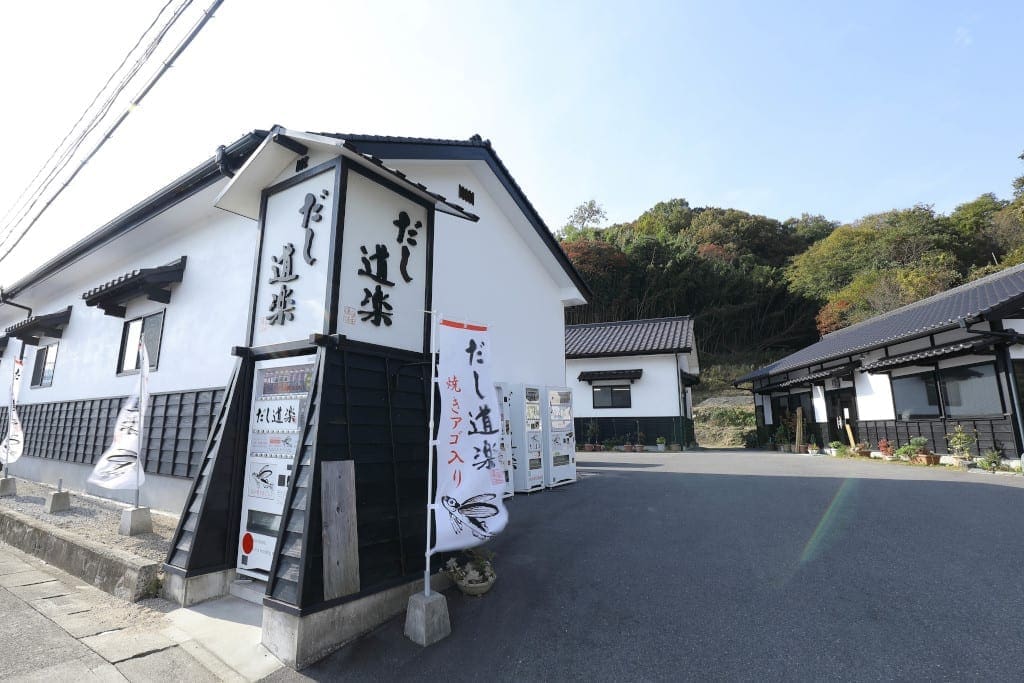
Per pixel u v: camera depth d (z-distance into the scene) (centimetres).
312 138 429
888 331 1274
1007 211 3009
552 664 298
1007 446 934
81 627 359
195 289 682
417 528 416
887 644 296
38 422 1019
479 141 734
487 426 404
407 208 504
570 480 924
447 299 704
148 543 510
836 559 438
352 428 389
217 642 336
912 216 3391
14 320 1291
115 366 814
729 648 304
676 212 4753
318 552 330
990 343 925
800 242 4375
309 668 301
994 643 291
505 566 463
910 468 1002
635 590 397
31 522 582
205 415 612
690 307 3312
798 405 1741
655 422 1806
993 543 458
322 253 432
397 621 360
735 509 643
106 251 836
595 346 1945
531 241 968
